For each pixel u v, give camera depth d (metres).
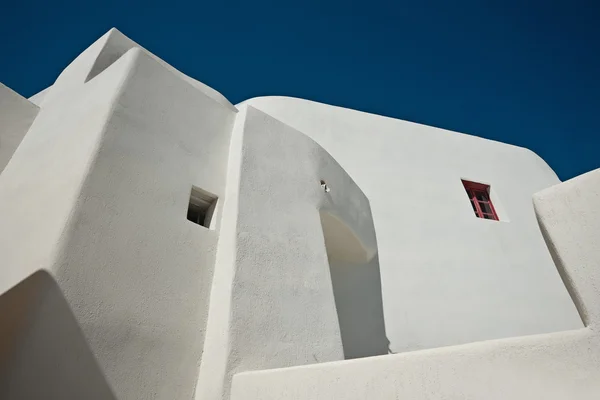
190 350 3.54
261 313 3.85
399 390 2.12
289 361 3.78
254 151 5.21
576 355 1.71
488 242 8.70
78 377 2.71
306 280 4.62
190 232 4.13
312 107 9.05
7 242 3.68
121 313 3.15
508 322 7.58
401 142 9.66
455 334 7.02
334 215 6.19
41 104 6.08
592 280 1.78
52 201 3.48
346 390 2.38
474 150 10.74
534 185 10.77
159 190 4.02
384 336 6.56
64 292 2.84
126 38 6.04
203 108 5.23
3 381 2.47
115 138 3.79
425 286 7.43
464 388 1.90
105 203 3.42
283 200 5.12
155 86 4.60
